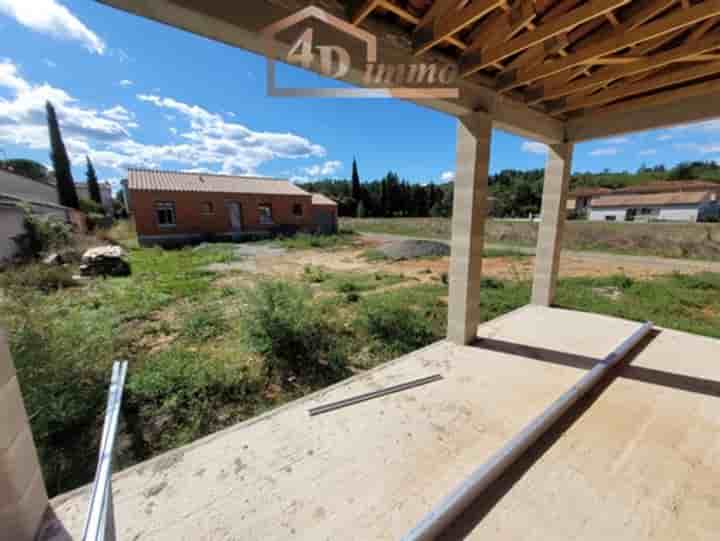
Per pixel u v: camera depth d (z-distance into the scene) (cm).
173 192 1241
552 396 197
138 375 241
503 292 530
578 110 311
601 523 115
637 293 520
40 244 809
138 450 181
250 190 1464
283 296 347
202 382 235
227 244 1198
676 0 147
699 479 134
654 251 1026
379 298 474
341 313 407
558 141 334
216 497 128
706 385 207
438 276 668
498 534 111
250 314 340
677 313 424
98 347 261
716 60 199
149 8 118
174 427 200
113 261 673
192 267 764
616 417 176
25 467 106
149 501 126
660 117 270
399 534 112
